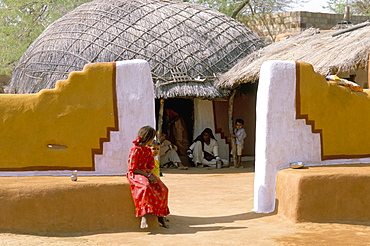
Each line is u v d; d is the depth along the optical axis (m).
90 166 7.02
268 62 7.46
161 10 16.61
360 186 6.90
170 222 7.08
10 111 6.92
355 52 10.06
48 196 6.30
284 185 7.12
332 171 7.08
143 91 7.06
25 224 6.23
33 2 26.50
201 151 15.67
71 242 5.79
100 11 16.72
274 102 7.40
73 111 6.98
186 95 14.71
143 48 15.31
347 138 7.83
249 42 16.72
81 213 6.37
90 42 15.66
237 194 9.96
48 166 6.96
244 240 5.90
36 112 6.95
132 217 6.52
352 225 6.64
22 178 6.78
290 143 7.51
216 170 14.77
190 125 16.61
